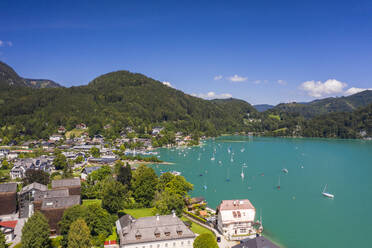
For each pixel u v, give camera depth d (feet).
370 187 571.69
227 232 325.42
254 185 583.17
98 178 522.47
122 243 252.01
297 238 343.05
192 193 523.70
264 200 487.20
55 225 305.32
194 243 256.73
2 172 629.10
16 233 305.53
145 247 257.96
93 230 294.25
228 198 494.59
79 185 400.88
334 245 326.44
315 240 338.54
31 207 367.86
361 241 337.11
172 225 272.72
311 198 501.15
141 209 397.80
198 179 632.79
